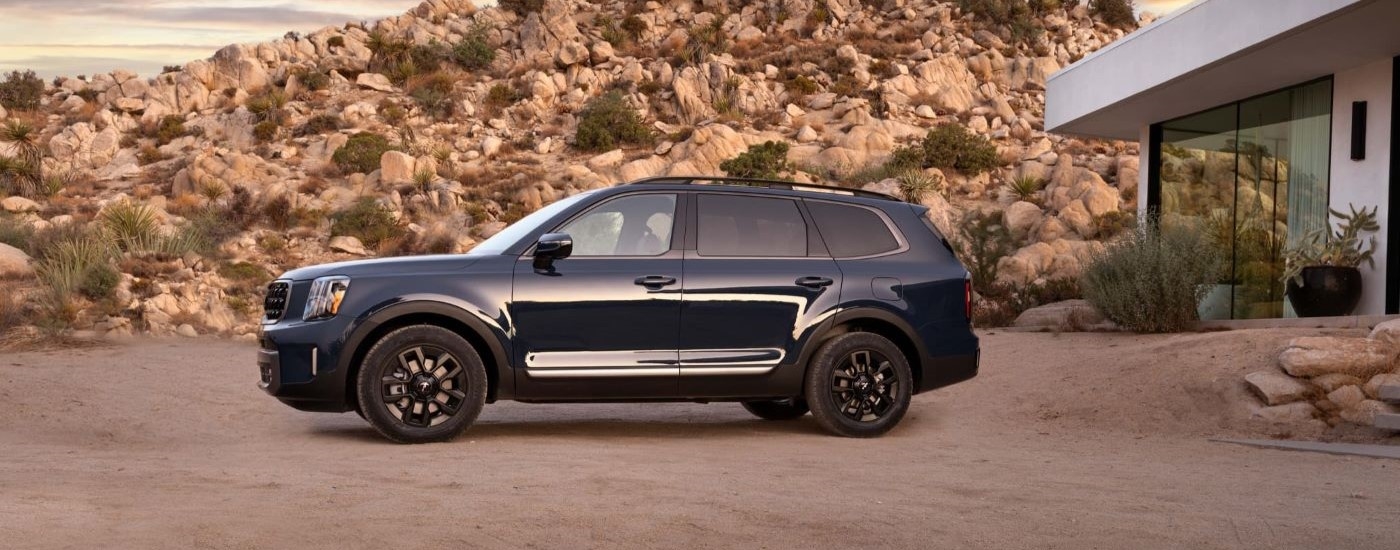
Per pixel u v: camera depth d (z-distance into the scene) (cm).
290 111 5756
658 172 4794
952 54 6494
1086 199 3612
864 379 830
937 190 4191
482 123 5719
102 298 2742
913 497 542
